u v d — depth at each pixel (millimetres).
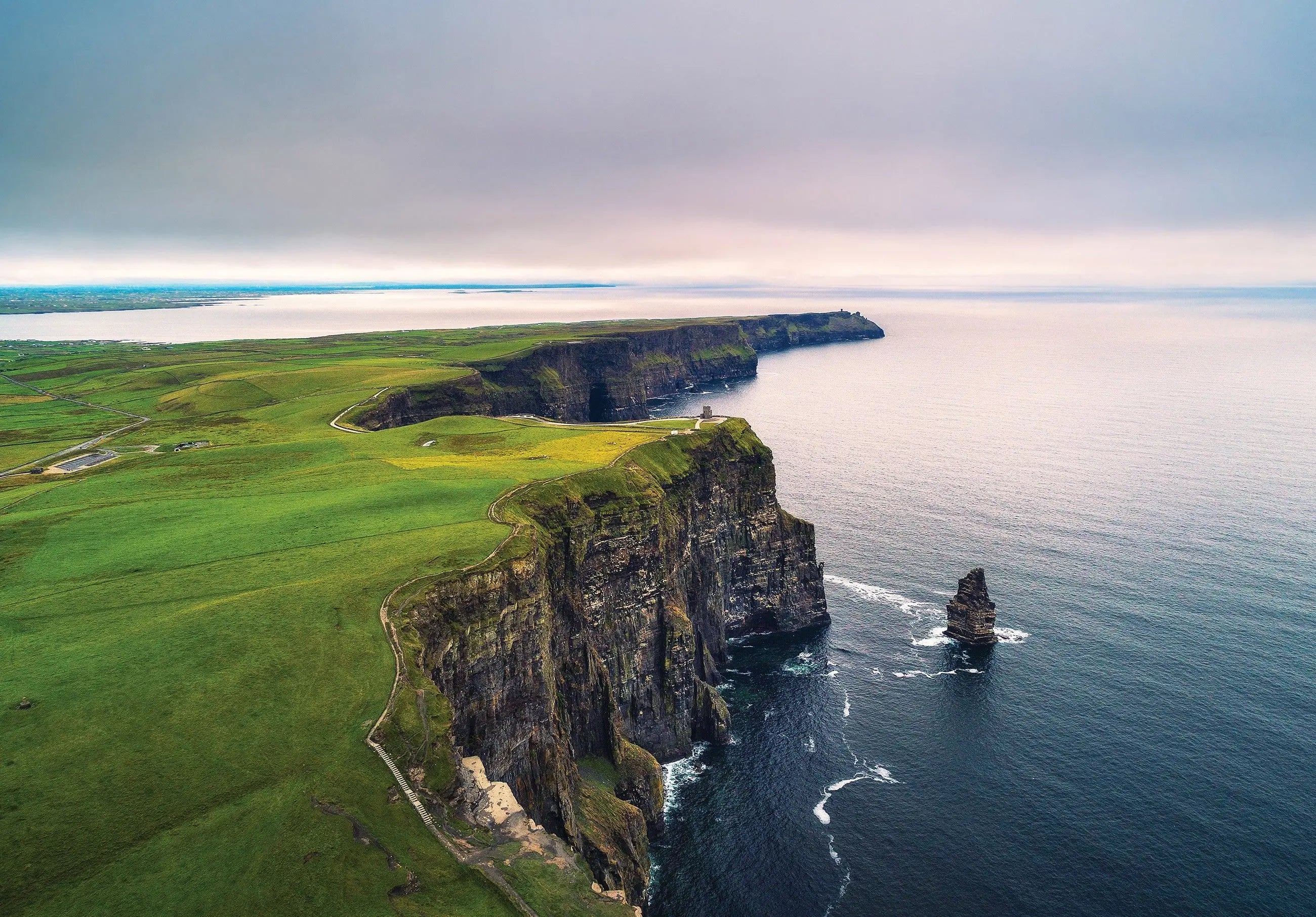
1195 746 106938
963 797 100750
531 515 105125
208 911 44219
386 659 66812
